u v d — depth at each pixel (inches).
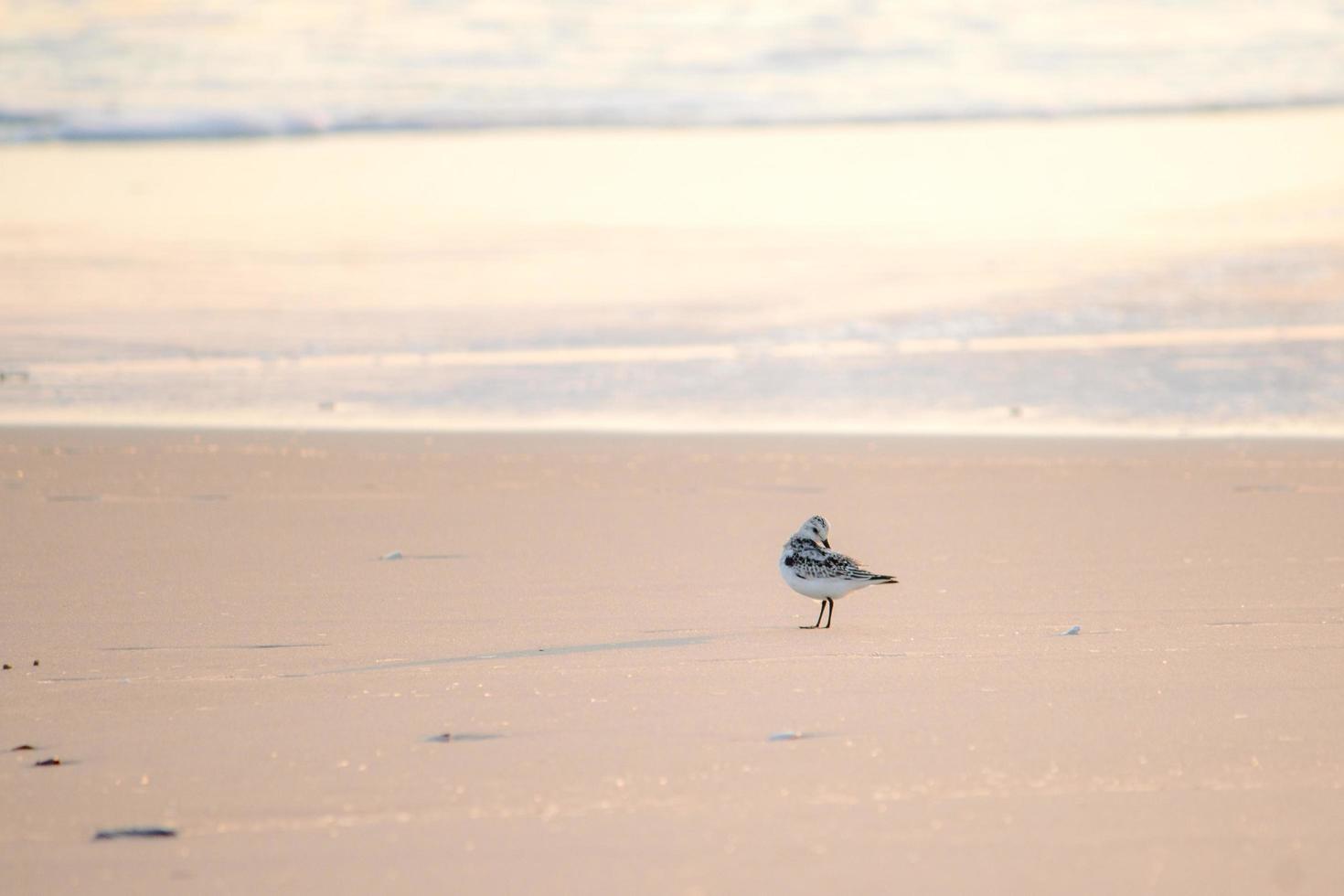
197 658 764.6
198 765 573.3
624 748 590.9
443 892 453.4
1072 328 1953.7
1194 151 3159.5
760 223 2605.8
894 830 499.8
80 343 1882.4
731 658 752.3
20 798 535.8
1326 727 617.0
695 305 2086.6
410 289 2167.8
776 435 1509.6
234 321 1993.1
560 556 1040.8
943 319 2006.6
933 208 2709.2
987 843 489.1
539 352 1867.6
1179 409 1610.5
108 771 566.6
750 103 3720.5
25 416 1571.1
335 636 813.9
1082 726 618.8
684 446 1461.6
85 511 1179.9
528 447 1455.5
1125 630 824.9
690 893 451.8
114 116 3476.9
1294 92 3727.9
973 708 647.8
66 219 2578.7
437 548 1064.2
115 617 858.1
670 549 1069.1
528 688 689.0
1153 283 2165.4
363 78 3836.1
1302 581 962.7
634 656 759.1
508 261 2340.1
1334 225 2481.5
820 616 841.5
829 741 597.6
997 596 923.4
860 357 1839.3
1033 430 1533.0
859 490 1280.8
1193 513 1190.9
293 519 1157.7
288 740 607.2
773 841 490.9
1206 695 668.7
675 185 2918.3
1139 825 504.7
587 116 3595.0
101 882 461.4
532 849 485.4
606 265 2315.5
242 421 1562.5
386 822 510.0
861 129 3489.2
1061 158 3132.4
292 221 2593.5
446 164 3110.2
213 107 3553.2
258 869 471.2
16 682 713.0
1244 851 483.2
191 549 1051.9
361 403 1646.2
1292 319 1972.2
